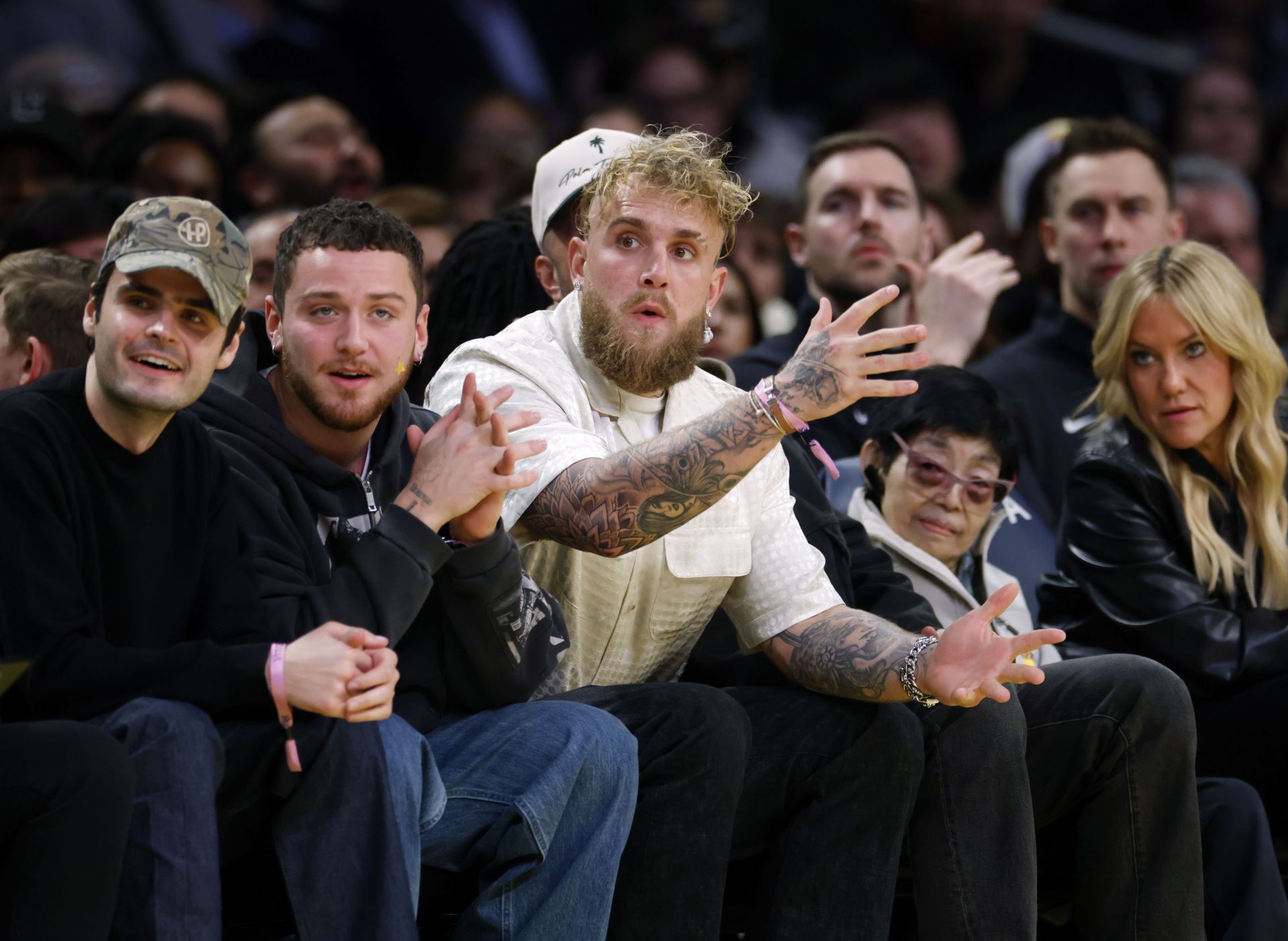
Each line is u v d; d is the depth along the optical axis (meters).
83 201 13.80
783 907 9.66
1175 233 16.23
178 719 7.77
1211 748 11.55
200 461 8.75
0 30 21.25
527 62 24.97
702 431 8.94
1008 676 9.32
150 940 7.53
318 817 8.18
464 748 9.12
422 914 9.27
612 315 9.78
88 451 8.34
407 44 23.78
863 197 15.16
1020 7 26.42
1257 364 12.13
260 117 18.05
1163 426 12.23
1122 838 10.33
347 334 9.05
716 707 9.37
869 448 12.36
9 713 8.38
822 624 10.20
